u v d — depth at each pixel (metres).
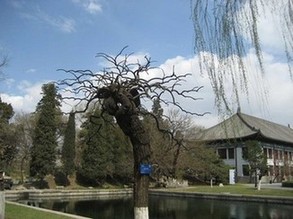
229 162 61.78
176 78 12.01
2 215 13.45
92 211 29.73
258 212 27.97
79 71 12.02
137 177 11.08
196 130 53.94
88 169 56.12
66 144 56.78
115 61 12.55
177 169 46.50
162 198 40.47
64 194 46.59
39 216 16.80
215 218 25.34
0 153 50.56
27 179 59.22
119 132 54.53
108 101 11.10
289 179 66.19
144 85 11.53
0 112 55.69
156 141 28.52
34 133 55.47
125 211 29.89
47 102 54.12
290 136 74.12
